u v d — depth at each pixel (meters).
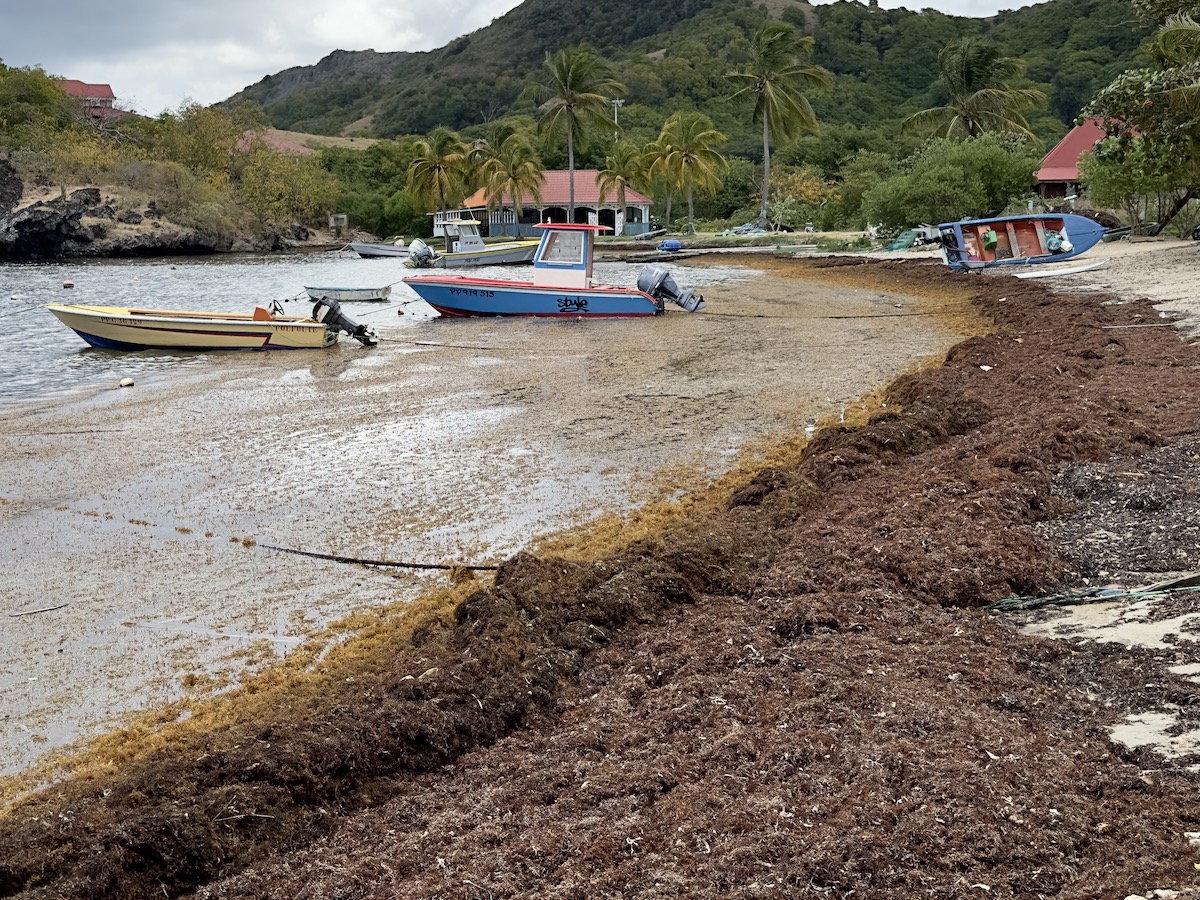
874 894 3.97
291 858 4.88
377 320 29.19
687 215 95.06
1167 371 14.05
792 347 21.44
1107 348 16.14
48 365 21.31
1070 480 9.44
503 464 12.65
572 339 23.98
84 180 84.06
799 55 70.06
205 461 13.08
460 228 60.56
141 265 67.12
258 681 7.25
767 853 4.30
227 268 61.84
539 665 6.55
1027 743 5.04
